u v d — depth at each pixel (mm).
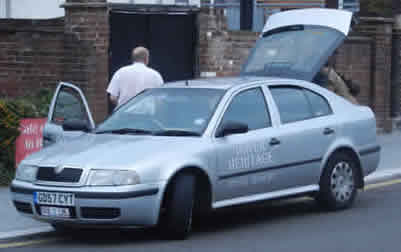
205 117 23328
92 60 37219
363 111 27375
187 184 21750
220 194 22766
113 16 38688
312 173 25297
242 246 21469
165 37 40125
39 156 22344
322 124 25641
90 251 21156
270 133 24125
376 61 47562
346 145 26219
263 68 38625
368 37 47344
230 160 22906
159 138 22703
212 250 20953
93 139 23188
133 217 20922
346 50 46219
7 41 35344
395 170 34531
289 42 38906
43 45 36094
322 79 37688
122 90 30766
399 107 49469
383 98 48156
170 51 40312
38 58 36000
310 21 38969
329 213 26125
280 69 38125
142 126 23797
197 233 23312
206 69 40594
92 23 37250
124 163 21062
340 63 46000
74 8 37438
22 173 22219
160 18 39875
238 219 25641
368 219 25109
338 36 38312
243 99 24203
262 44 39531
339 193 26219
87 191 20734
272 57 38812
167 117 23797
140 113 24500
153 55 39906
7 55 35406
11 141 30312
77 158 21469
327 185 25766
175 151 21750
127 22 39094
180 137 22719
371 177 33094
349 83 38688
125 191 20672
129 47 39219
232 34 41469
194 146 22172
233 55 41594
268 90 24953
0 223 24422
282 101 25109
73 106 27969
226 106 23641
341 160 26188
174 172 21359
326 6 43938
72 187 21000
